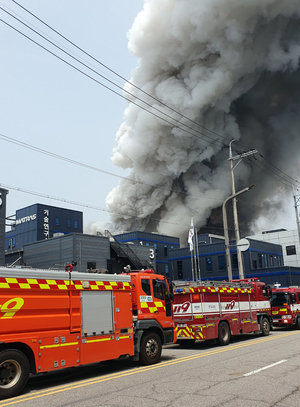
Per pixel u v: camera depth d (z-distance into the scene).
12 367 7.53
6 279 7.79
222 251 49.84
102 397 6.97
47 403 6.67
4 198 36.66
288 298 22.25
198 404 6.28
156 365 10.57
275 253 54.88
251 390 7.15
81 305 9.13
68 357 8.54
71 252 38.25
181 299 15.55
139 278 11.27
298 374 8.45
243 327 17.12
